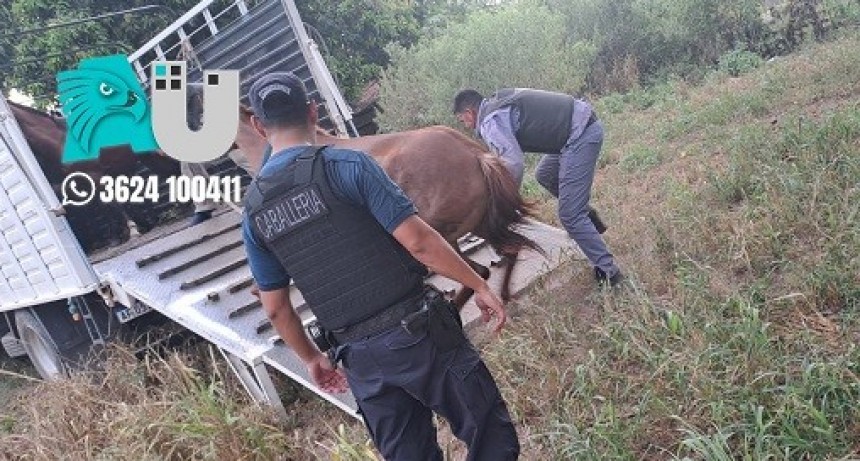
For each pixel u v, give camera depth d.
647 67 12.77
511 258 4.73
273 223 2.75
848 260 4.05
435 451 3.06
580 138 4.83
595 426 3.41
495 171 4.48
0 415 6.14
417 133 4.55
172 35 8.27
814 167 5.30
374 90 12.38
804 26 11.52
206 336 5.11
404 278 2.78
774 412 3.14
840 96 7.43
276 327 3.07
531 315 4.87
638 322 4.12
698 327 3.89
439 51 11.06
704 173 6.33
